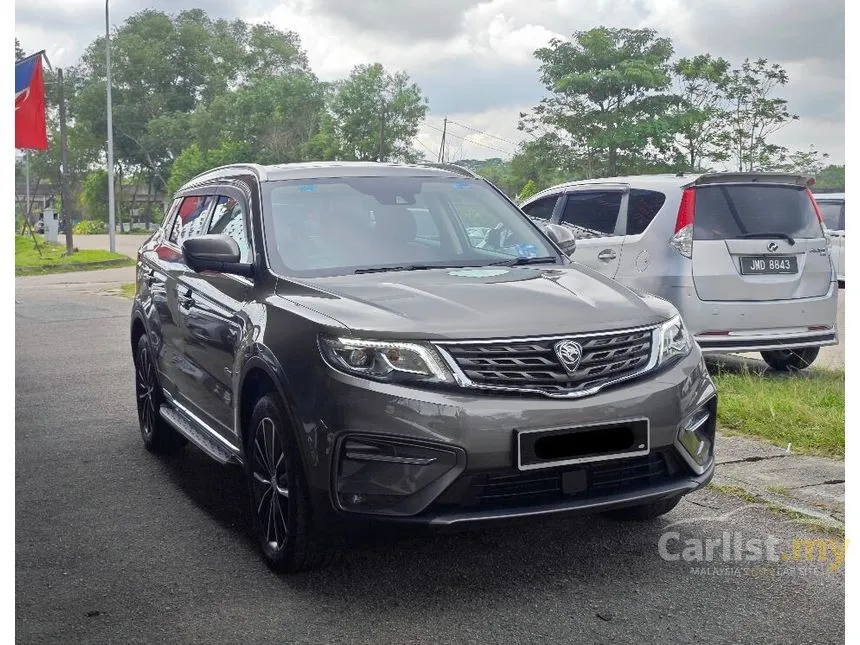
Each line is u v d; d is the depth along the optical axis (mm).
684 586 3949
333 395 3771
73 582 4145
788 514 4797
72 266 31969
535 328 3852
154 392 6293
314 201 5117
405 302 4070
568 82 70375
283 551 4078
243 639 3531
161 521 4988
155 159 116750
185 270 5781
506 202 5602
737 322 8117
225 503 5324
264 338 4246
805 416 6395
